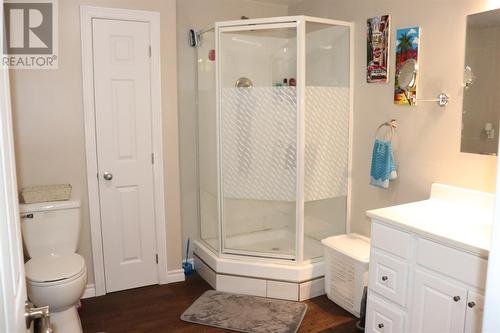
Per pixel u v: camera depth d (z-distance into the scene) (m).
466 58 2.23
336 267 2.81
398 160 2.70
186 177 3.49
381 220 2.09
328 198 3.10
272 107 2.93
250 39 3.17
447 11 2.32
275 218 3.36
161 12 2.99
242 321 2.66
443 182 2.41
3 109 0.89
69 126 2.83
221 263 3.05
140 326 2.63
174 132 3.15
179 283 3.26
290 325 2.59
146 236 3.16
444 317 1.81
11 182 0.98
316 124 2.95
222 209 3.11
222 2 3.46
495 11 2.07
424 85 2.48
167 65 3.05
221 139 3.05
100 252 3.02
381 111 2.82
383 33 2.72
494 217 0.85
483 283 1.63
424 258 1.88
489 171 2.16
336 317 2.70
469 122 2.24
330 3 3.23
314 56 3.03
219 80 3.01
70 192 2.75
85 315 2.77
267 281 2.96
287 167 2.96
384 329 2.14
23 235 2.59
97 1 2.79
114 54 2.89
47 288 2.25
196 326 2.62
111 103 2.93
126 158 3.03
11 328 0.81
